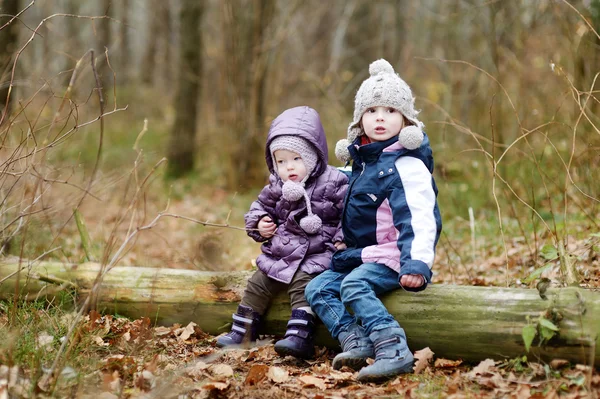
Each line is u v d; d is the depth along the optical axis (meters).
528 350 3.06
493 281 4.73
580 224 5.39
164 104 18.52
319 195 3.68
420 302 3.40
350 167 4.03
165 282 4.06
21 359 3.14
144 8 19.44
